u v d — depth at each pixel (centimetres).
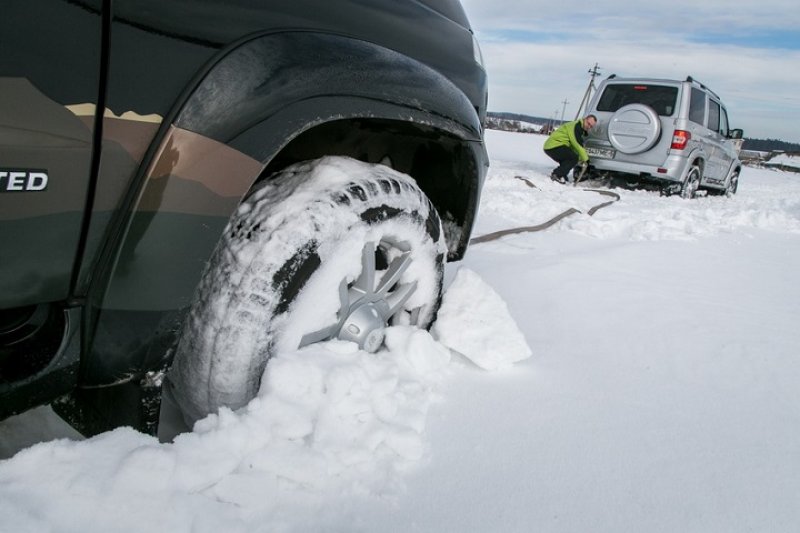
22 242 93
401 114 143
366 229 143
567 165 897
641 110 849
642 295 295
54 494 100
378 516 117
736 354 227
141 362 114
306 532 110
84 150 95
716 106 965
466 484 131
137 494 104
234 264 127
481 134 180
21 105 87
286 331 133
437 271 176
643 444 156
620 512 128
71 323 105
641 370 204
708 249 438
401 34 154
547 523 122
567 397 177
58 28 88
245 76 110
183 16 103
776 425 173
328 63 125
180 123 104
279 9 121
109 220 102
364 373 145
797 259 434
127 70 97
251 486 115
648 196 845
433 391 168
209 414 127
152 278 108
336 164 146
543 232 454
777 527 128
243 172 113
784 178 2412
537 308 261
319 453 127
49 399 106
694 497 136
